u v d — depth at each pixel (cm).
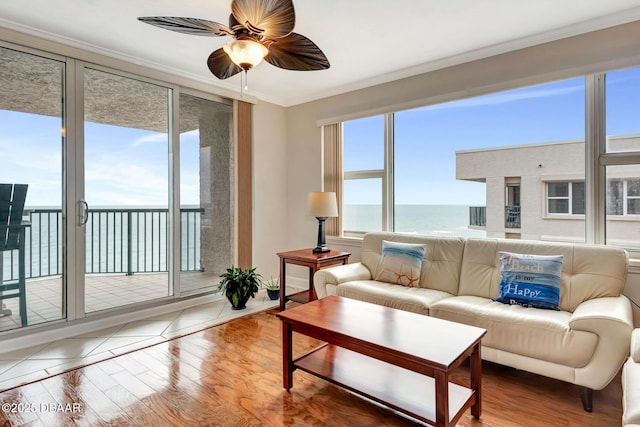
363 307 222
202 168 384
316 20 250
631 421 113
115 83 318
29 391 204
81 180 296
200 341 278
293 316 204
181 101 365
